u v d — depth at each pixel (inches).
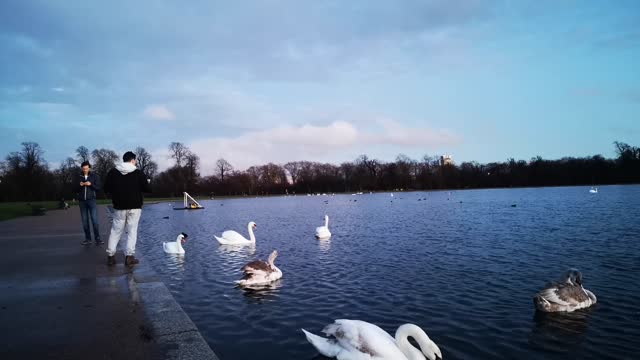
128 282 365.7
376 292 508.4
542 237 973.2
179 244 810.2
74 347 223.0
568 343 354.3
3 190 3521.2
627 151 5502.0
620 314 425.1
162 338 237.1
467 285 541.6
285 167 6993.1
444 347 343.9
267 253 818.2
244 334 360.5
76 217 1282.0
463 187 6382.9
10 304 299.6
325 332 302.4
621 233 1003.3
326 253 807.7
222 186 6023.6
